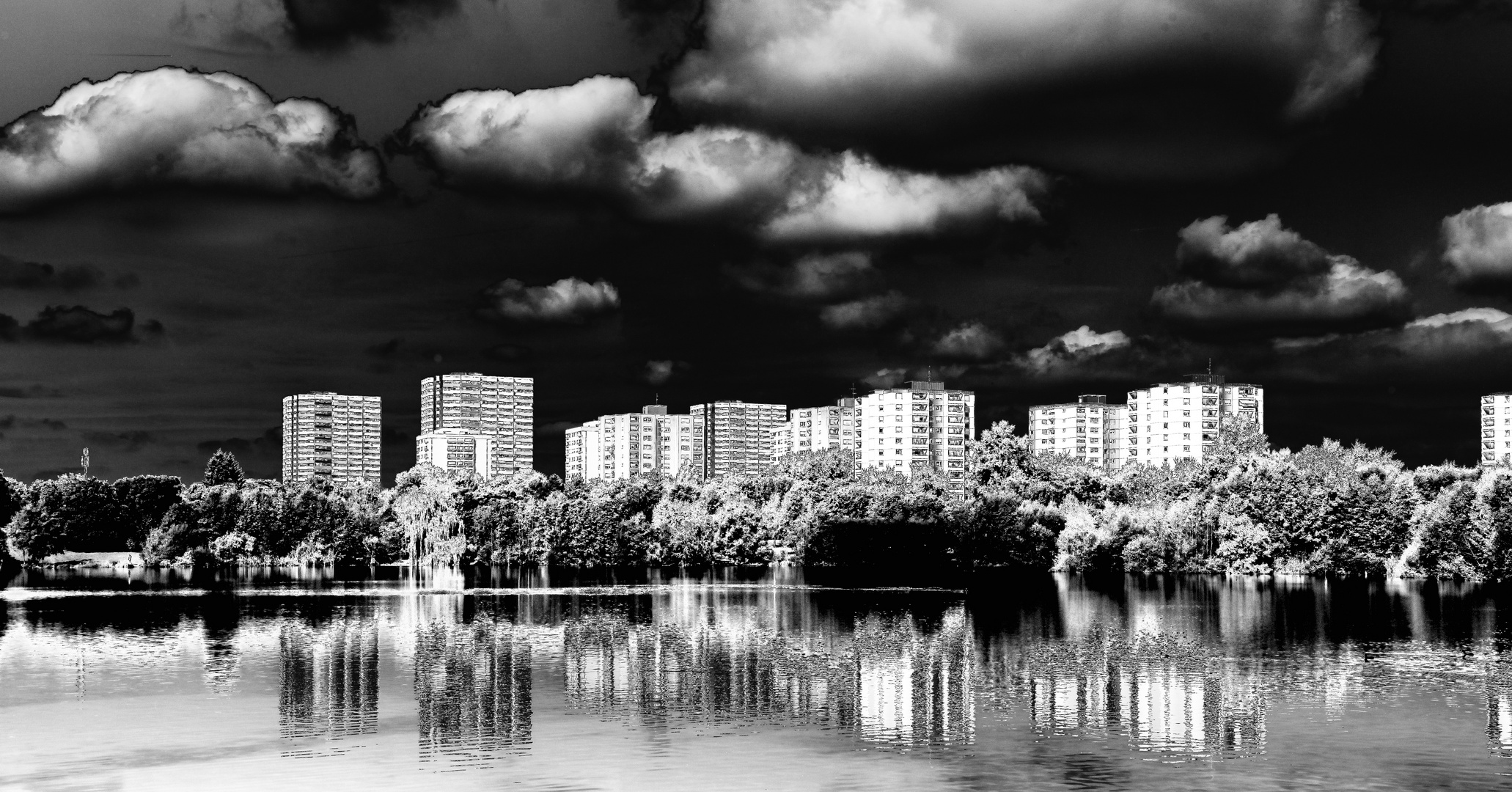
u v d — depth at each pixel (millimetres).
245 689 92438
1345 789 63219
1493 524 176750
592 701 86688
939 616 145750
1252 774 66125
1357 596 168000
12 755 71250
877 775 66000
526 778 65500
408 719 80688
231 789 63750
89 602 170250
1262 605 156125
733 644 118750
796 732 76062
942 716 80875
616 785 64250
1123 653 110750
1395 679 95312
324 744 73500
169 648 117188
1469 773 66250
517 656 110562
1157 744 72750
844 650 113312
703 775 66062
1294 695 88188
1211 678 96188
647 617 146875
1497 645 115125
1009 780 65000
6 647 117750
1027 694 88938
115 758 70188
